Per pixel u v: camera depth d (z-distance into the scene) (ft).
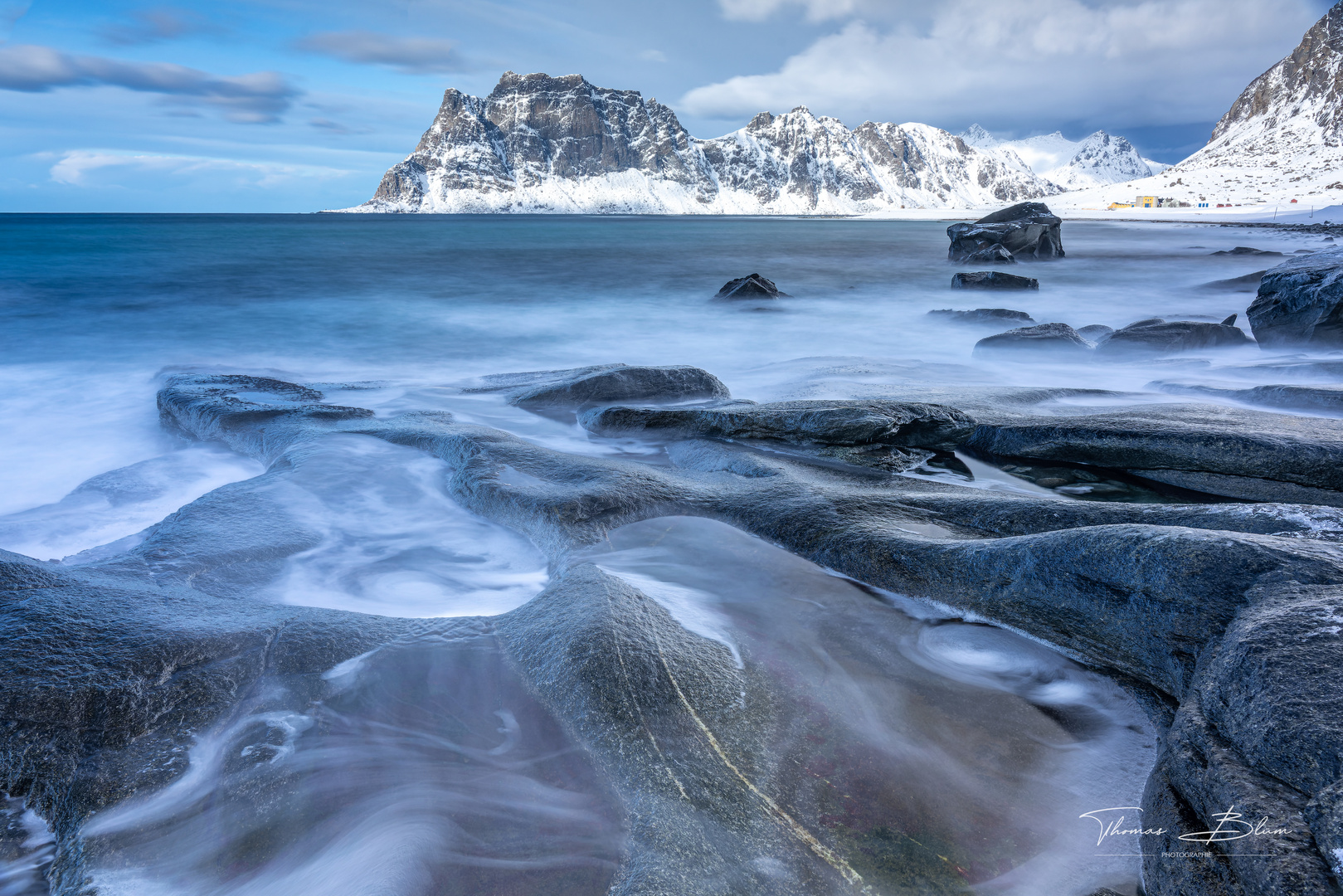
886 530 11.21
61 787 6.73
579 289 72.08
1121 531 8.66
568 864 5.97
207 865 6.09
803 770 6.91
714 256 118.01
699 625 9.35
